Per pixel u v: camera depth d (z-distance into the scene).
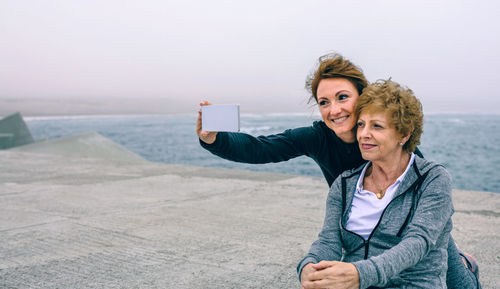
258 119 158.50
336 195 1.50
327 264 1.22
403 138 1.33
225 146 1.63
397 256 1.20
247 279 2.48
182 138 84.94
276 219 3.86
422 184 1.31
